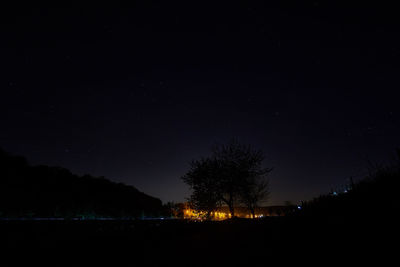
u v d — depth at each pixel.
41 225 8.48
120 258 6.34
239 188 20.05
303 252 3.77
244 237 6.58
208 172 20.30
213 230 9.85
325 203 6.71
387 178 5.14
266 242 5.16
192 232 10.87
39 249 6.34
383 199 4.40
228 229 9.13
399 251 2.77
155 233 10.21
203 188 20.17
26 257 5.82
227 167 20.52
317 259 3.33
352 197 5.52
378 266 2.65
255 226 8.06
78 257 6.27
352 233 3.68
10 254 5.77
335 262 3.06
